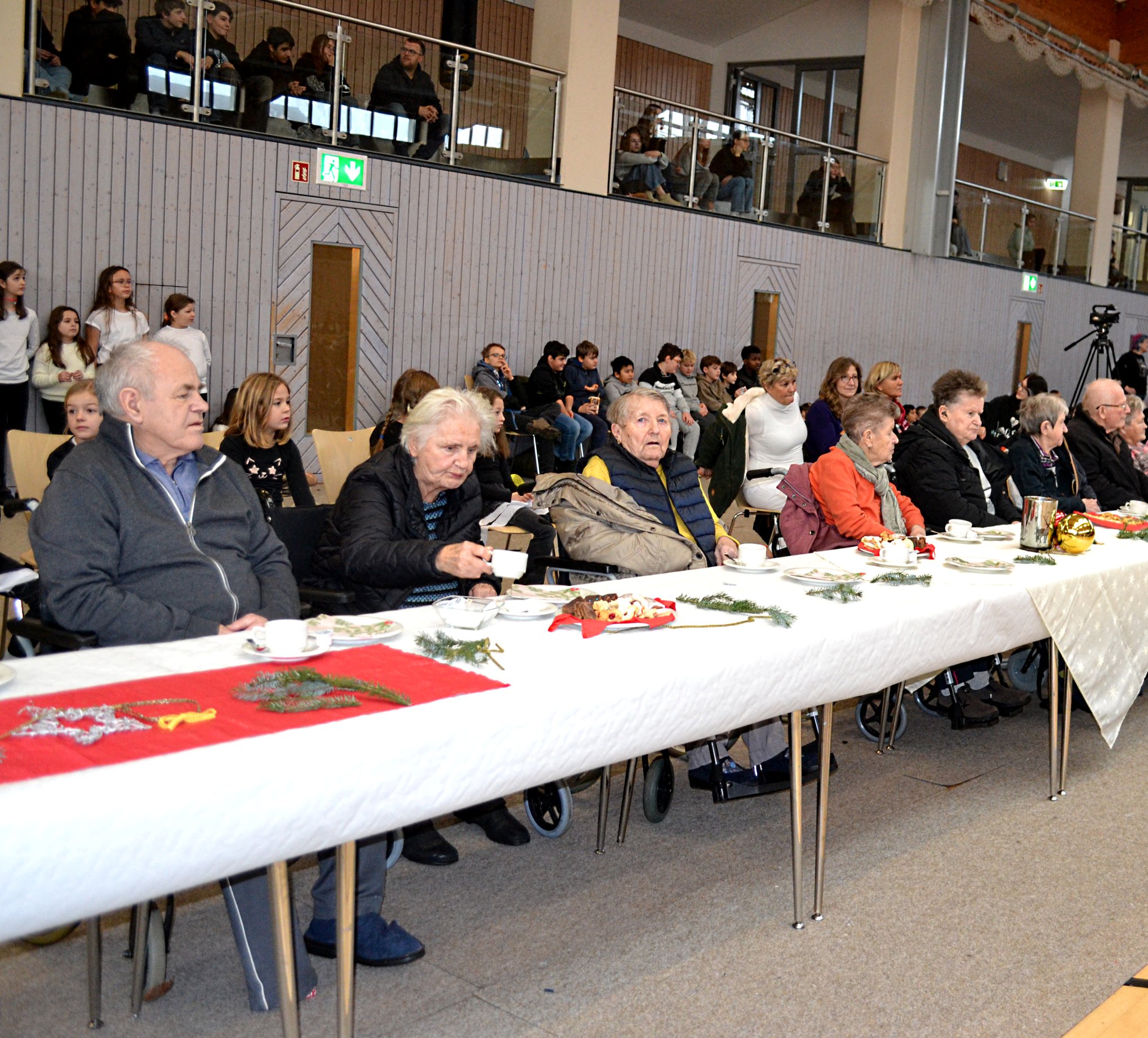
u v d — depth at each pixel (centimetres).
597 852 310
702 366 1162
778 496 584
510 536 486
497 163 1052
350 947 189
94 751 156
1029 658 485
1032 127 2094
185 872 153
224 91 866
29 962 240
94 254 822
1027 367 1744
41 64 780
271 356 931
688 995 235
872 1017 229
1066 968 253
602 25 1100
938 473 477
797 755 263
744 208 1280
